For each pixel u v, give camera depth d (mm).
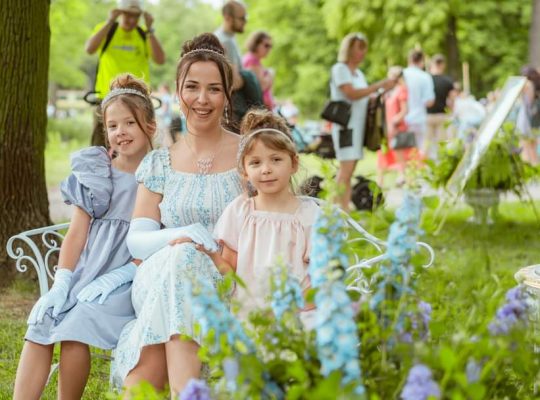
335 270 2303
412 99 11820
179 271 3283
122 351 3408
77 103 40438
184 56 3807
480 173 7441
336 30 29984
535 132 11695
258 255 3490
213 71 3752
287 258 3484
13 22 6129
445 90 12445
